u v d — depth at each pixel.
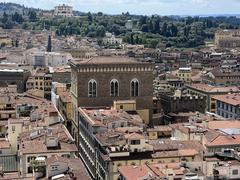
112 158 177.00
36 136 189.62
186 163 159.38
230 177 148.75
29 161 170.25
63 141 183.75
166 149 183.88
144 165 165.75
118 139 189.50
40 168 154.88
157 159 177.38
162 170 153.88
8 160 186.75
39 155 171.25
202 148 187.62
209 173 155.50
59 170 148.88
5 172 169.00
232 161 159.62
